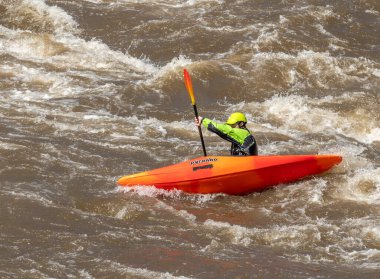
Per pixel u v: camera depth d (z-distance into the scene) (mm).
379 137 52125
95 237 35344
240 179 40844
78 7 73250
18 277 31344
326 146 49469
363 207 39844
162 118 53281
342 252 34844
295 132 51938
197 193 40969
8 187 39625
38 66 61156
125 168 43812
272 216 38750
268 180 41500
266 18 71938
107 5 74375
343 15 73250
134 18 71500
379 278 32125
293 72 61406
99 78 60000
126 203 39312
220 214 38906
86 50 65312
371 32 70688
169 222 37625
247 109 55375
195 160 41344
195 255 33969
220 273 32438
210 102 57062
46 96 55438
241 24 70562
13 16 70312
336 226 37500
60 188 40375
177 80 58750
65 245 34375
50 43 65438
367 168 44844
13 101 53656
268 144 49188
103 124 50750
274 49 66000
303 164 41969
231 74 60312
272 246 35344
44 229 35781
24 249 33812
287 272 32688
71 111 52688
